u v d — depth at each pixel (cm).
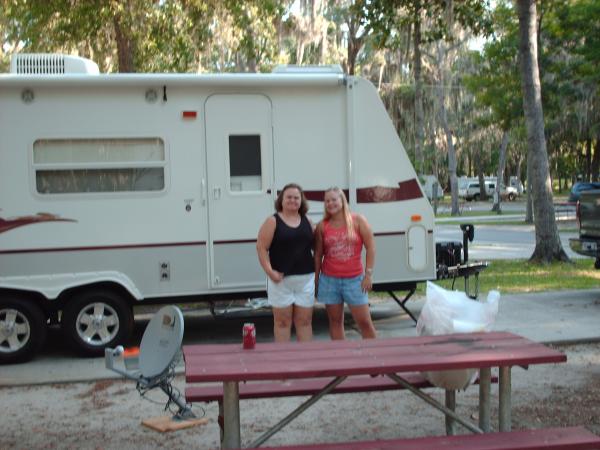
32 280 719
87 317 737
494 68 2486
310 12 2014
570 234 2198
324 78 781
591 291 1070
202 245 764
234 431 391
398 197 804
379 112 799
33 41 1534
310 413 535
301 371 373
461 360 389
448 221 3030
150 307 1045
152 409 557
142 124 752
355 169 793
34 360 734
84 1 1226
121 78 740
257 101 775
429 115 3559
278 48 1978
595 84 2480
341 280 610
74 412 555
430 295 482
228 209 769
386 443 378
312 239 608
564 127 3347
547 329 798
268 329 867
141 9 1266
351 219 608
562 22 2234
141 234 751
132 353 662
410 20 1602
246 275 773
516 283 1158
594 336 756
